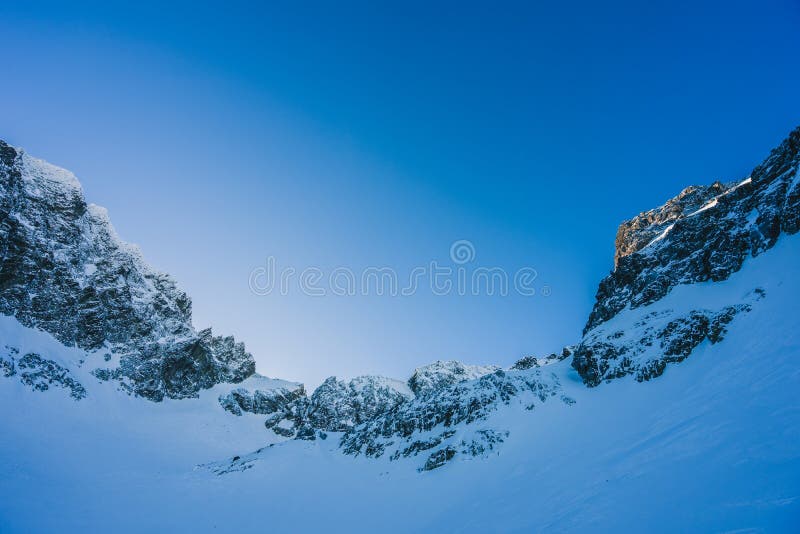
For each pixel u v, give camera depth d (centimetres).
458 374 17338
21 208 13450
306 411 15825
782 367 5144
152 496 8538
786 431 3938
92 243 15838
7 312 12125
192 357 16700
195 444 13100
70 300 13638
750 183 8775
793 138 8200
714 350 6700
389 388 16075
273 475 9788
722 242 8319
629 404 6975
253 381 19312
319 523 7238
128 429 12200
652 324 8294
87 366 13262
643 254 10425
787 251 7144
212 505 8325
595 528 3850
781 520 2797
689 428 5081
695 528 3194
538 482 5784
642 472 4594
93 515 7225
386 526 6544
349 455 10275
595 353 8794
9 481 7525
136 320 15625
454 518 5881
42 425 10150
